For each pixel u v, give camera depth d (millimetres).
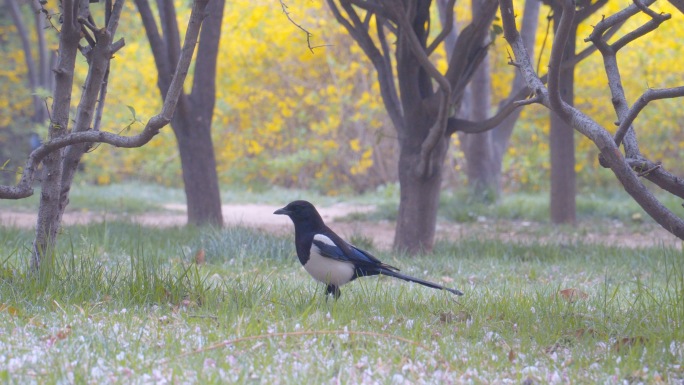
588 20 25547
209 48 19000
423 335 7168
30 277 8711
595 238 19266
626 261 14055
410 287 10852
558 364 6371
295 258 13422
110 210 26641
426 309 8461
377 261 8750
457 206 24984
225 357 6164
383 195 33688
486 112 25953
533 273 12398
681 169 32875
